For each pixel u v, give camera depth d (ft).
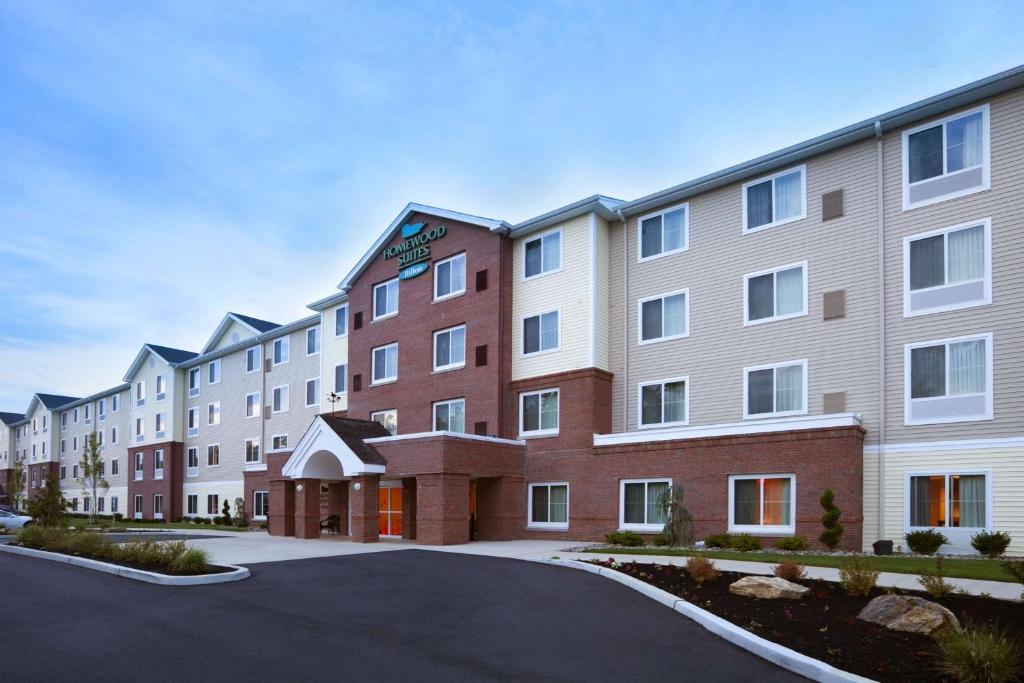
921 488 57.57
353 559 57.67
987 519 54.19
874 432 60.39
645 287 78.07
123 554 53.21
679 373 74.08
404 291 95.76
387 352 97.45
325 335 118.32
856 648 25.72
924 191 60.29
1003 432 54.34
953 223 58.44
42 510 80.48
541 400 81.00
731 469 64.64
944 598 33.63
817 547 58.85
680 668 25.04
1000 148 56.75
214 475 146.10
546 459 79.30
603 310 79.56
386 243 99.60
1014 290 55.01
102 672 24.90
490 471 77.05
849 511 57.72
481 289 86.17
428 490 73.41
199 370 156.04
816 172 67.00
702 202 74.84
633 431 76.79
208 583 44.32
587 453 75.66
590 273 78.84
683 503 67.41
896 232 61.41
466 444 74.69
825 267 65.41
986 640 22.97
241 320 143.84
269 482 93.35
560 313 80.69
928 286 59.26
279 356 132.26
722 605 33.78
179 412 159.43
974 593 35.12
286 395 128.88
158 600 38.37
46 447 231.71
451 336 89.45
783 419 66.28
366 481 77.82
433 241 92.94
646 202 77.46
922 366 58.80
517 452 80.38
